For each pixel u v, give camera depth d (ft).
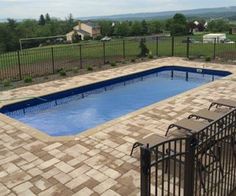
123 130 22.74
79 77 42.24
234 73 41.68
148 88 42.19
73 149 19.65
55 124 29.58
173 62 51.83
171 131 21.36
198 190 12.82
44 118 31.14
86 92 38.42
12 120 25.64
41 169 17.17
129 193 14.73
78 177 16.24
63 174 16.58
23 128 23.68
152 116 25.71
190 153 10.19
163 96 38.68
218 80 38.17
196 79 46.21
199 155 11.82
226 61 50.93
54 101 34.94
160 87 42.60
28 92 34.78
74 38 178.91
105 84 40.65
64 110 33.58
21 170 17.12
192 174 10.47
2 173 16.84
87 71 46.16
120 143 20.43
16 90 35.91
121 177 16.16
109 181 15.80
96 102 36.37
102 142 20.66
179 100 30.14
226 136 12.48
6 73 46.21
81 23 209.97
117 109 34.09
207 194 12.67
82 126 29.25
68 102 36.22
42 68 50.19
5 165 17.75
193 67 46.93
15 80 41.04
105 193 14.76
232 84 35.91
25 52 58.65
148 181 9.09
